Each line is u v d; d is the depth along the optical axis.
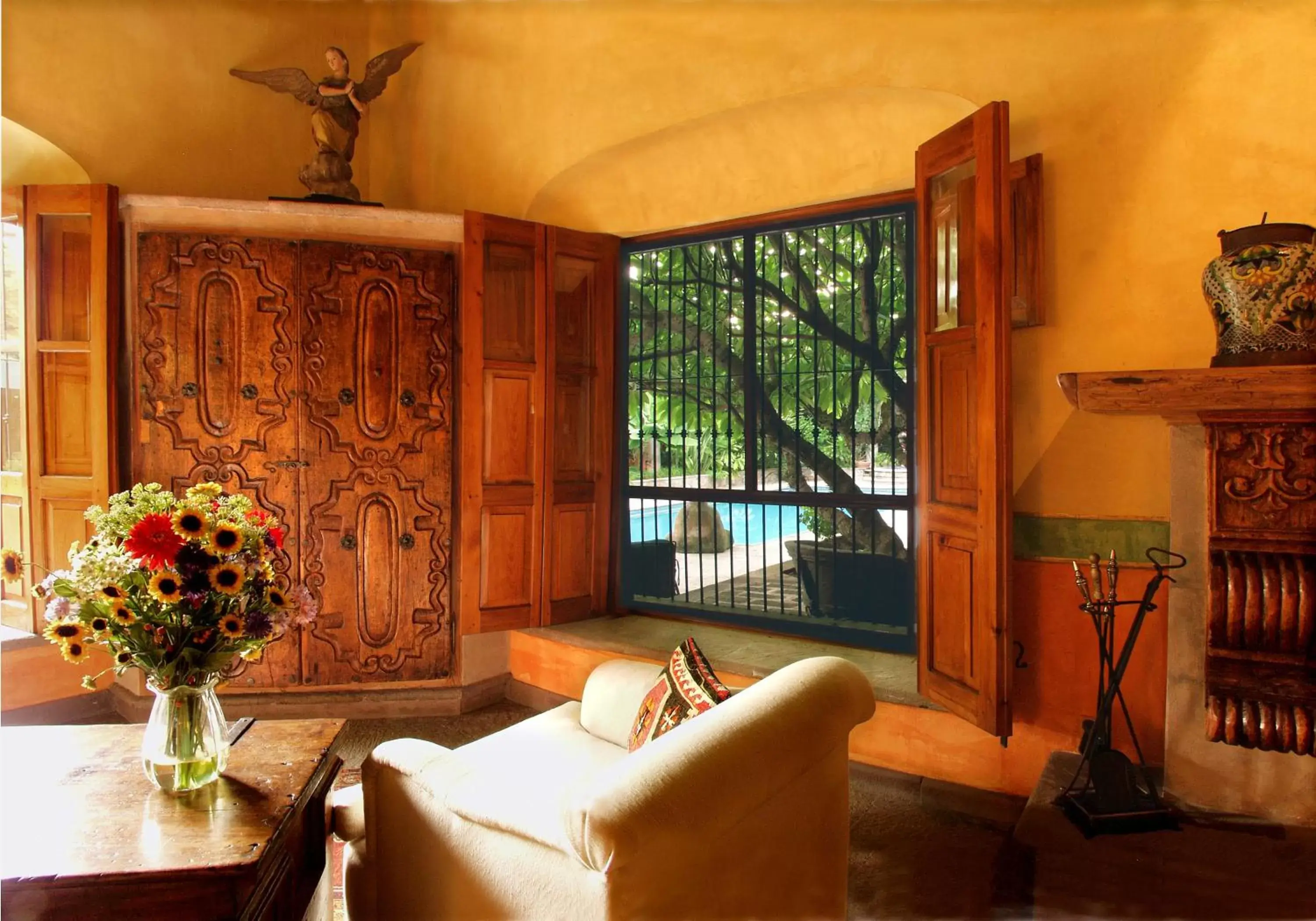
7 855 1.43
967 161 2.72
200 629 1.66
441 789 1.62
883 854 2.50
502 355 3.82
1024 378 2.86
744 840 1.52
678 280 4.11
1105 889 1.96
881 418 3.57
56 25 3.62
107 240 3.46
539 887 1.43
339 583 3.71
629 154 3.88
